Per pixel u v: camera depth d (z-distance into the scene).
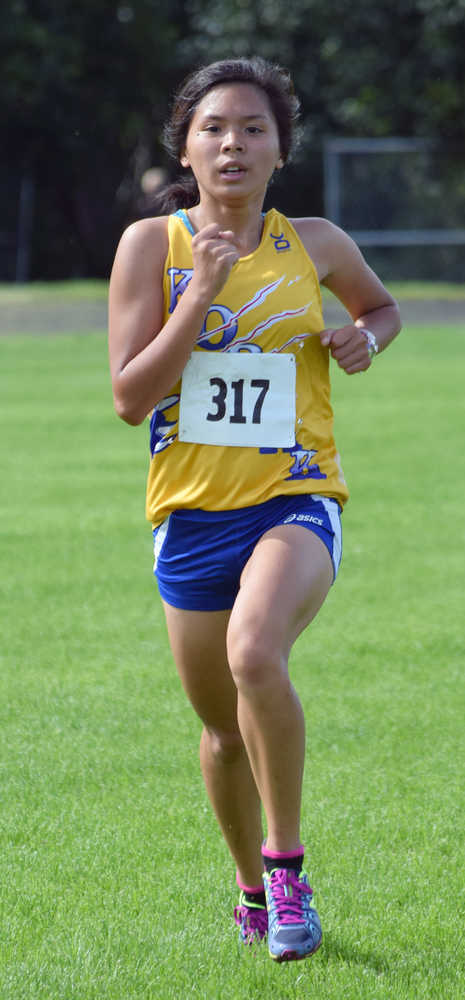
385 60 107.12
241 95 10.85
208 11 113.31
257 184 10.88
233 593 10.88
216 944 11.26
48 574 24.80
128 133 111.75
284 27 107.94
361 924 11.54
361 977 10.60
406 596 23.22
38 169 112.44
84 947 11.12
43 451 38.12
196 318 10.20
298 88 110.62
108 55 109.88
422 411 45.09
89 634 21.16
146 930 11.51
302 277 10.94
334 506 10.95
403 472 34.38
